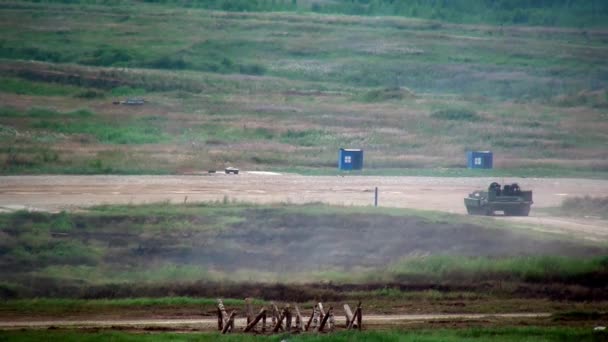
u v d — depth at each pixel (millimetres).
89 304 136375
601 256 164500
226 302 139125
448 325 125500
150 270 158500
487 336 116188
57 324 123000
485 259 160250
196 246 166750
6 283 146500
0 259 157500
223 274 157625
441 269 156000
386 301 142625
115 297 144375
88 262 159750
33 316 128500
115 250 164375
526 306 141000
